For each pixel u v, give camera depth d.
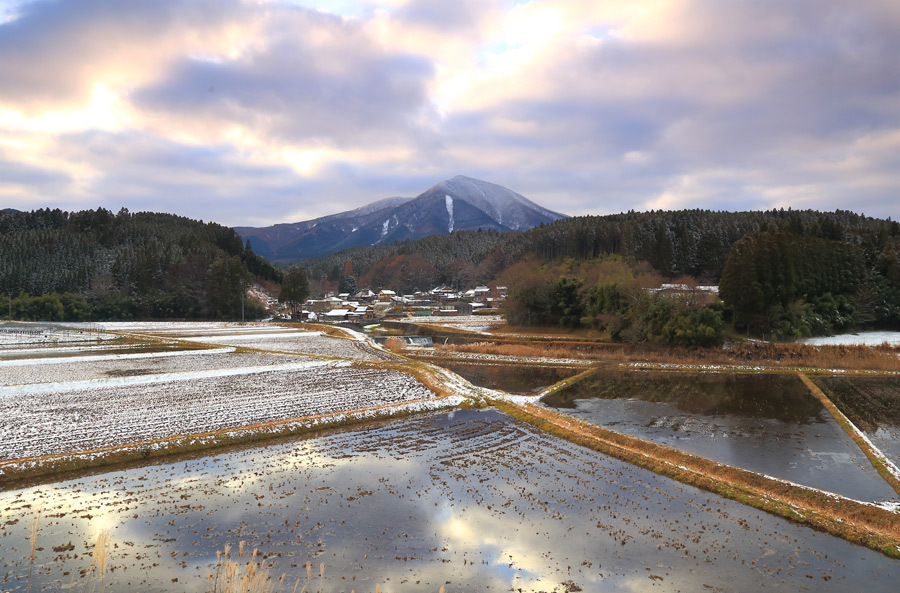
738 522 21.73
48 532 20.12
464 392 45.50
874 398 46.00
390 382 50.03
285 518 21.62
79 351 71.31
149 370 55.53
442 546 19.48
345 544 19.53
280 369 57.03
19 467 25.89
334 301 185.88
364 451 30.55
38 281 148.38
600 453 30.56
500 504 23.22
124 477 26.16
